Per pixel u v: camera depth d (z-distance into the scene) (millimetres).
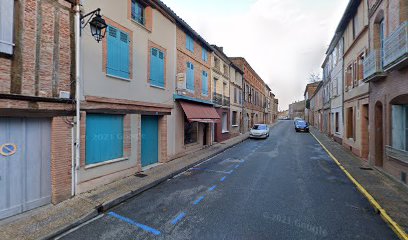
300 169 9594
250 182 7734
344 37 15469
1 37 4570
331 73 21234
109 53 7301
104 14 7102
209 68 15953
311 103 46312
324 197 6262
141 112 8891
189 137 13664
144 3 9164
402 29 6227
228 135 20828
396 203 5594
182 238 4180
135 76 8492
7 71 4699
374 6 9094
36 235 4215
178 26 11727
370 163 10031
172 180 8078
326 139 20812
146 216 5145
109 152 7504
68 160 5961
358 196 6332
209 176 8570
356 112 12570
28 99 5020
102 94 7039
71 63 6035
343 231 4418
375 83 9344
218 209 5473
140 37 8781
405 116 7070
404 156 6793
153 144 10266
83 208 5363
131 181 7492
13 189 4969
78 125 6176
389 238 4180
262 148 15969
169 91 10898
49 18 5500
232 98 22188
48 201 5605
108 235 4328
